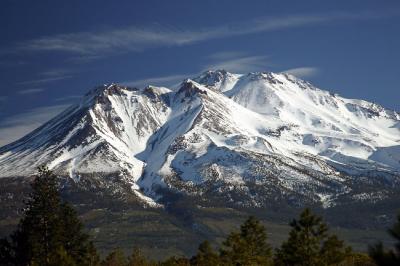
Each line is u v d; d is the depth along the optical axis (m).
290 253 181.62
